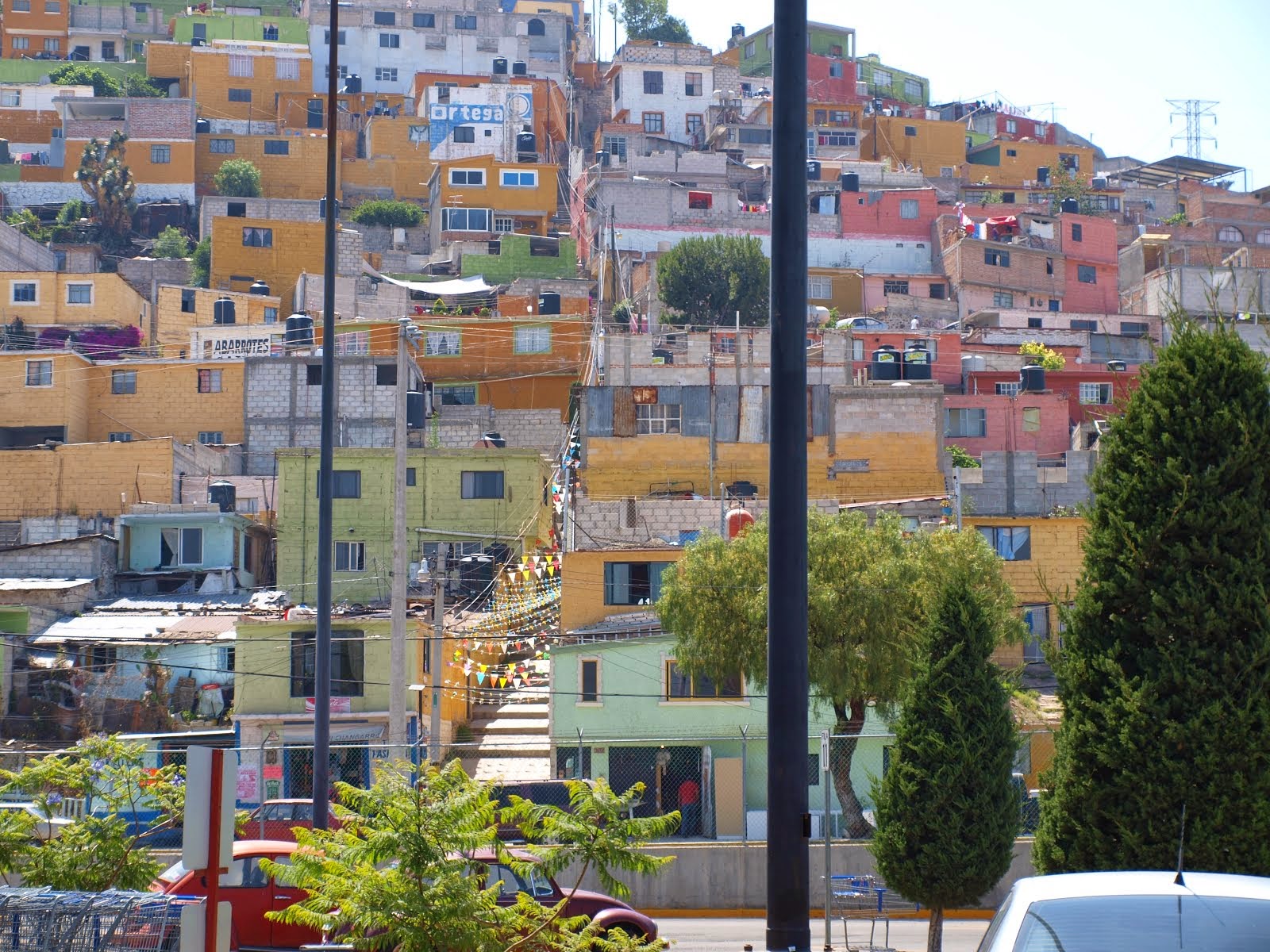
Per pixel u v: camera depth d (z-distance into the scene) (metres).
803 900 11.55
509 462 70.19
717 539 40.66
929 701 21.06
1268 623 16.03
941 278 122.00
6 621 56.50
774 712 11.73
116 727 52.62
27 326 100.12
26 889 15.15
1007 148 165.50
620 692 46.81
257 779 48.09
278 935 21.52
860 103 168.12
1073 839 16.48
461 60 166.12
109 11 177.12
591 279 119.44
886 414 71.69
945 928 28.12
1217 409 16.55
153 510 65.88
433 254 126.25
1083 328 115.44
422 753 37.84
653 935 21.72
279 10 179.00
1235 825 15.68
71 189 137.62
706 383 76.06
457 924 14.98
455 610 57.69
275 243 114.88
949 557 39.22
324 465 24.56
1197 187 174.25
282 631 49.97
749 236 120.62
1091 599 16.73
